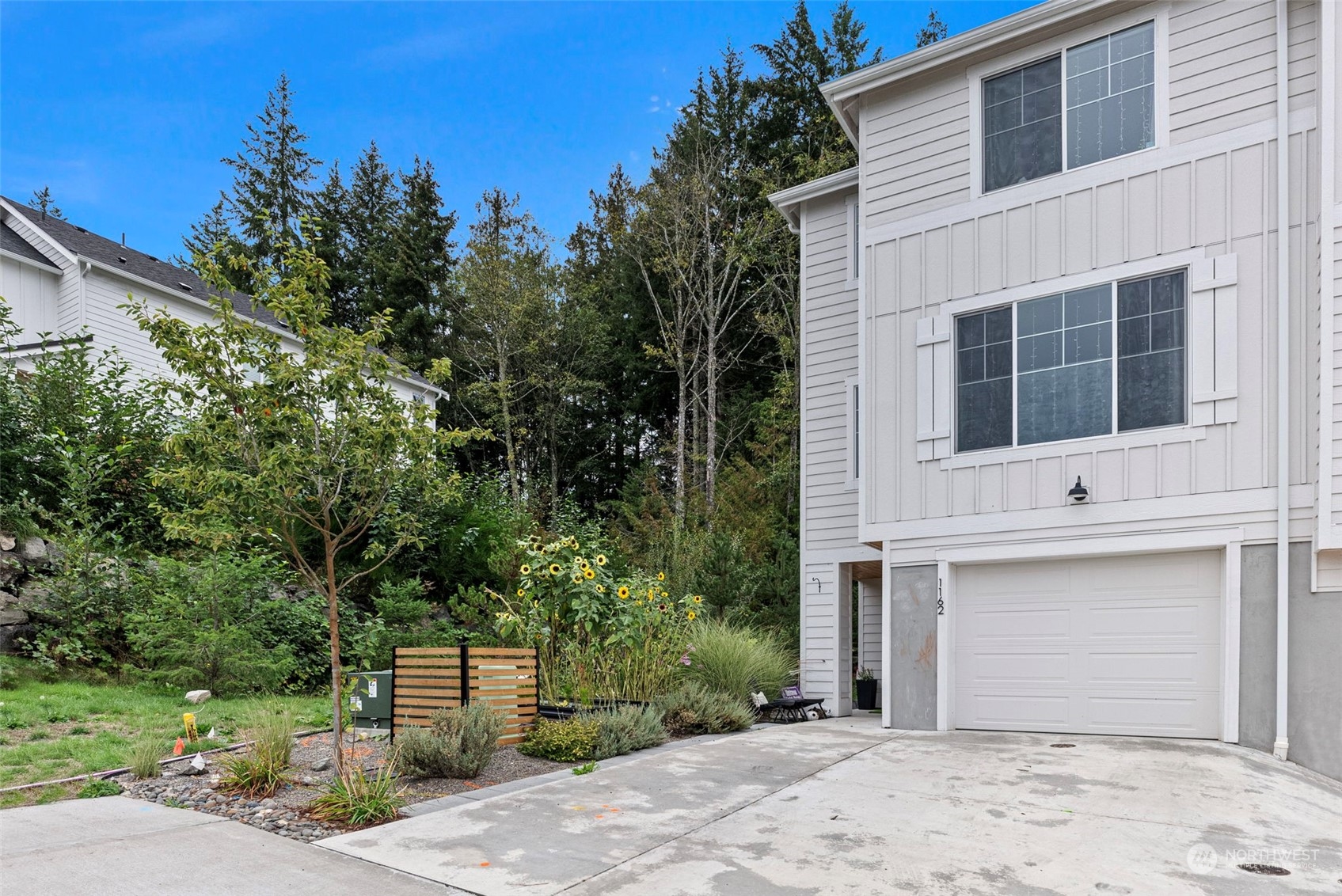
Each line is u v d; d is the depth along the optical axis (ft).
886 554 34.09
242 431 20.10
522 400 96.68
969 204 33.73
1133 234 30.07
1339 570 25.66
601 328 96.99
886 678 33.30
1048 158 32.32
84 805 18.51
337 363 20.93
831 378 41.88
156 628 31.42
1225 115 28.89
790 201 43.70
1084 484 30.17
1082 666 30.27
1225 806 20.04
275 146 123.85
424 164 117.50
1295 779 23.38
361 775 19.39
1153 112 30.22
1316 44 27.40
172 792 19.70
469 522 50.47
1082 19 31.60
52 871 14.56
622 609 33.32
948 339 33.60
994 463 32.07
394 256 109.60
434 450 22.08
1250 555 27.27
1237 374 27.86
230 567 33.35
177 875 14.79
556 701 31.63
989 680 31.91
